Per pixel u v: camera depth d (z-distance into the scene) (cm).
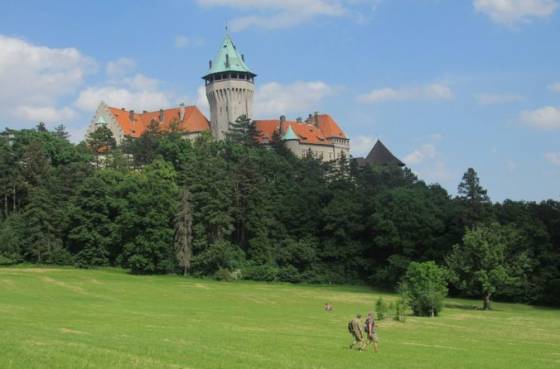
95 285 9306
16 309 5525
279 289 10731
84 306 6334
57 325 4088
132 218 11425
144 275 11225
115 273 11138
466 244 9381
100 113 19450
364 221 12875
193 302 7988
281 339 4006
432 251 11838
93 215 11881
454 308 9150
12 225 11994
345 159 18212
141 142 16212
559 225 11144
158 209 11650
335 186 14288
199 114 19862
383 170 18262
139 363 2584
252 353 3184
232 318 5731
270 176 15238
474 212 11700
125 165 14812
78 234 11850
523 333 5541
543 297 10344
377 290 11650
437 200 12612
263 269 11912
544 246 10669
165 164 13988
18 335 3225
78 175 12975
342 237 12925
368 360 3262
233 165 14100
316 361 3078
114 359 2617
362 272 12712
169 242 11750
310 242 13000
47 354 2608
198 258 11569
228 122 19038
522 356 3809
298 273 12238
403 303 6744
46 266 11494
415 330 5403
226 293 9506
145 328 4234
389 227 12019
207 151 15838
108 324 4406
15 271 10494
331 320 6059
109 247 11925
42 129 17012
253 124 18500
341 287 11856
